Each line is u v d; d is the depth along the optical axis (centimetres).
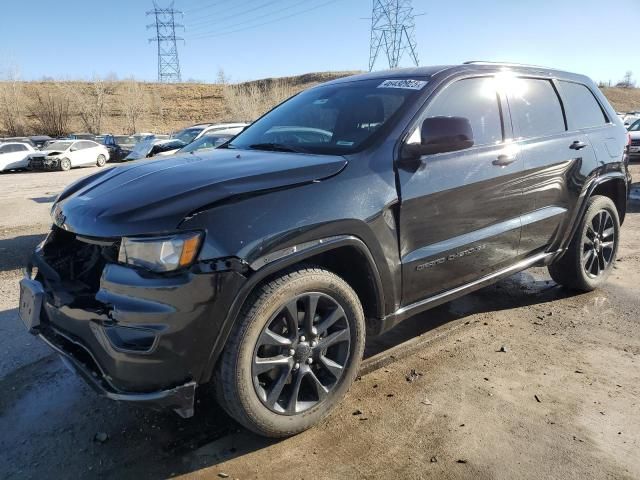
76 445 277
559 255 438
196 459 264
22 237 777
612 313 442
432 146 304
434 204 316
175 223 233
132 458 266
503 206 364
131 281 233
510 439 275
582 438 276
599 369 348
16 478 254
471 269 351
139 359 230
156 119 6259
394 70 389
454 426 287
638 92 7538
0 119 5425
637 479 246
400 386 328
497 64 394
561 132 423
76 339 255
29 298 281
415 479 247
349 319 286
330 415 297
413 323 425
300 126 361
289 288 256
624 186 491
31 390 331
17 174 2439
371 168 293
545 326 417
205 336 237
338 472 253
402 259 305
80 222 257
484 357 365
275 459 263
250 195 251
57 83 6319
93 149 2809
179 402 240
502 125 373
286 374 267
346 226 271
